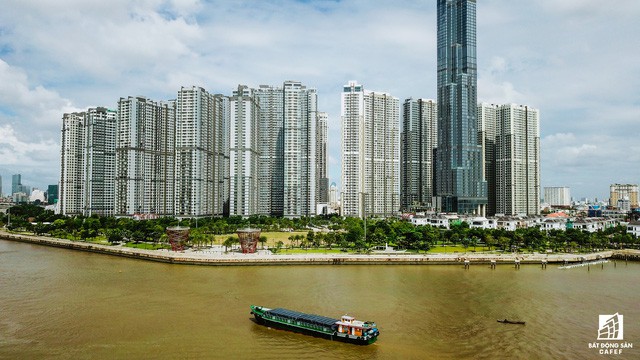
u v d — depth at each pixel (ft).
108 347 354.95
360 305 475.72
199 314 441.68
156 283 578.66
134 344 361.51
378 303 483.51
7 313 442.09
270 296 511.81
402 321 422.00
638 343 367.86
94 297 504.84
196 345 360.07
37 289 542.98
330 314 442.09
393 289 550.77
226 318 429.79
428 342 368.27
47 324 409.28
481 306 475.72
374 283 585.63
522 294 531.91
